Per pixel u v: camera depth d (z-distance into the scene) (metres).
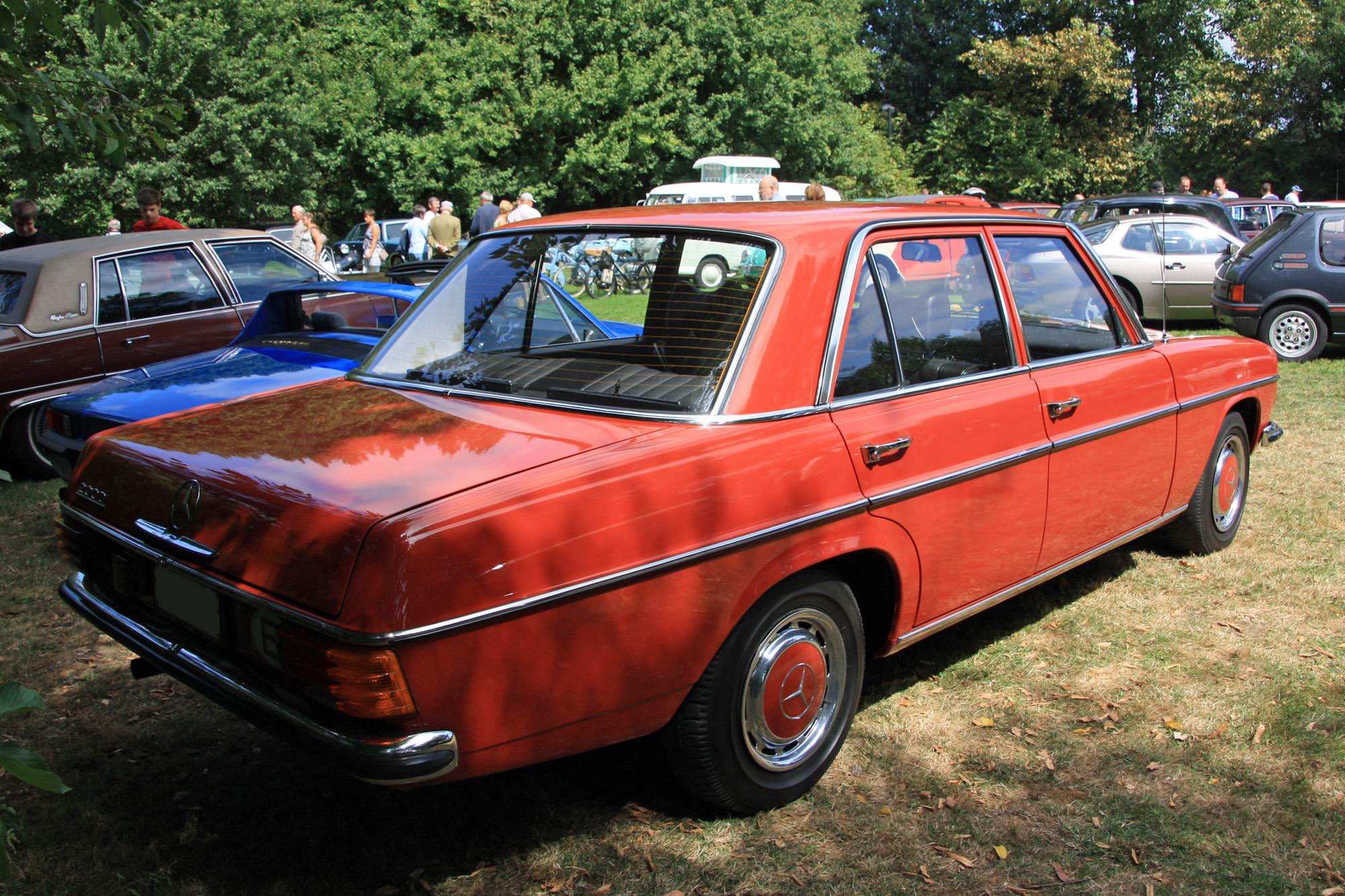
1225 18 35.69
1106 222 12.91
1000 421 3.11
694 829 2.65
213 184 22.62
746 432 2.49
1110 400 3.59
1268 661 3.58
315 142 27.23
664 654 2.32
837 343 2.71
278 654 2.10
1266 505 5.30
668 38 27.77
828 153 30.08
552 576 2.11
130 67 20.94
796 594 2.61
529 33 26.81
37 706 1.71
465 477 2.19
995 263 3.30
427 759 1.99
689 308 2.70
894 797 2.81
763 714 2.60
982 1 46.84
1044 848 2.58
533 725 2.15
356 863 2.54
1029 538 3.32
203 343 6.83
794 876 2.47
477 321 3.09
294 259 7.45
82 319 6.37
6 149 20.67
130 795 2.84
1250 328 10.34
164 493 2.44
